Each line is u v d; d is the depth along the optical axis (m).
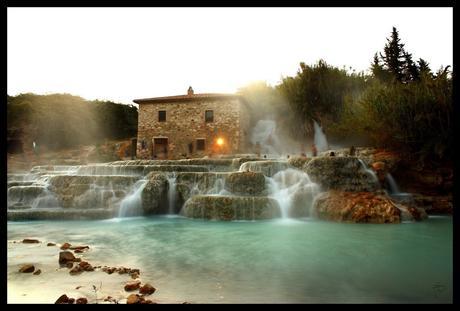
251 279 4.47
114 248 6.71
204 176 12.73
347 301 3.62
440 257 5.75
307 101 26.23
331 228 9.00
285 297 3.75
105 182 12.63
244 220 10.59
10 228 9.53
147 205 12.13
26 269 4.70
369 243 7.05
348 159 12.34
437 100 12.88
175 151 27.84
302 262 5.48
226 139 26.72
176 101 28.22
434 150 12.61
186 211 11.63
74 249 6.51
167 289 4.01
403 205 10.74
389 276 4.65
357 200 10.34
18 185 13.76
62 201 12.35
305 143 26.34
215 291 3.95
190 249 6.64
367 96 16.81
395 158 13.67
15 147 31.44
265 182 12.34
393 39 28.45
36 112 32.88
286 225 9.63
